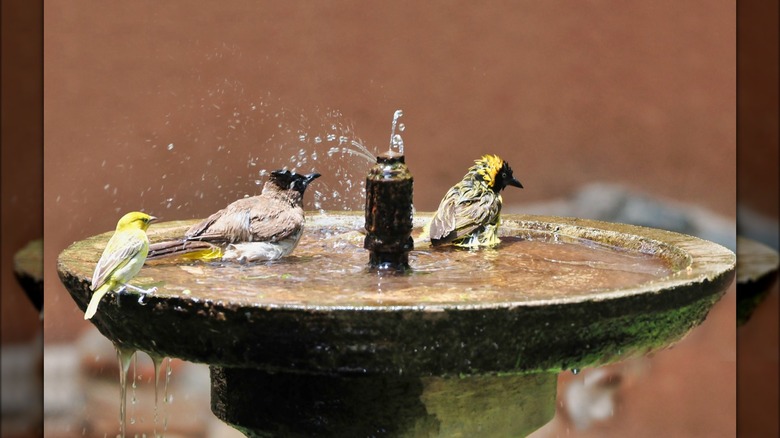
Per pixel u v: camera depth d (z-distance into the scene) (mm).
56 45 12031
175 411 12281
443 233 7945
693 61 12461
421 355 5609
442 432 6469
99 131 12117
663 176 12508
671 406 12352
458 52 12484
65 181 12070
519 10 12469
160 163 12203
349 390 6410
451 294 6129
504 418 6652
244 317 5668
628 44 12500
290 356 5723
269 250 7246
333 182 12281
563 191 12570
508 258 7590
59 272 6758
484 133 12508
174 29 12188
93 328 12234
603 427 12477
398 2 12383
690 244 7562
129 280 6211
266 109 12281
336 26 12336
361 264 7227
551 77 12570
